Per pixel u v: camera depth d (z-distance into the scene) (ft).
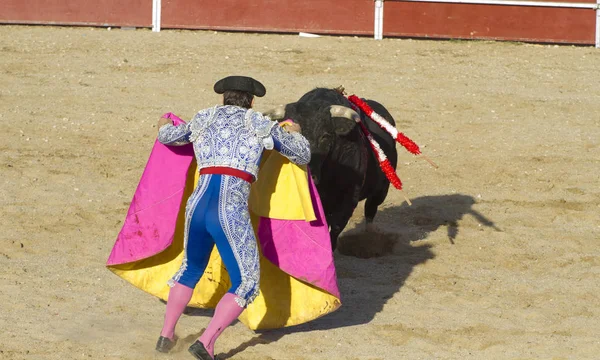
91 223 49.21
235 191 30.14
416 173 62.75
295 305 34.19
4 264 41.60
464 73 90.22
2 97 76.18
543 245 48.52
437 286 41.32
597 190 59.77
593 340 34.55
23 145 64.34
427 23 102.27
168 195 33.78
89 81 82.23
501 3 102.17
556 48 101.81
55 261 42.55
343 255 46.26
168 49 93.56
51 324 34.22
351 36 102.68
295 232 33.53
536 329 35.83
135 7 101.40
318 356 32.07
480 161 65.82
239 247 29.99
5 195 53.26
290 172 33.47
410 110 77.82
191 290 31.22
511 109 79.71
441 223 52.39
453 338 34.40
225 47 95.14
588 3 102.58
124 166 60.90
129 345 32.27
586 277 43.32
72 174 58.49
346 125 36.78
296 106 37.45
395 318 36.55
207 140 30.63
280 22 101.55
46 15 100.63
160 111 74.69
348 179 39.11
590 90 86.58
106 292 38.58
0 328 33.45
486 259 46.01
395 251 47.09
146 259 34.73
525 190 59.67
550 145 70.13
